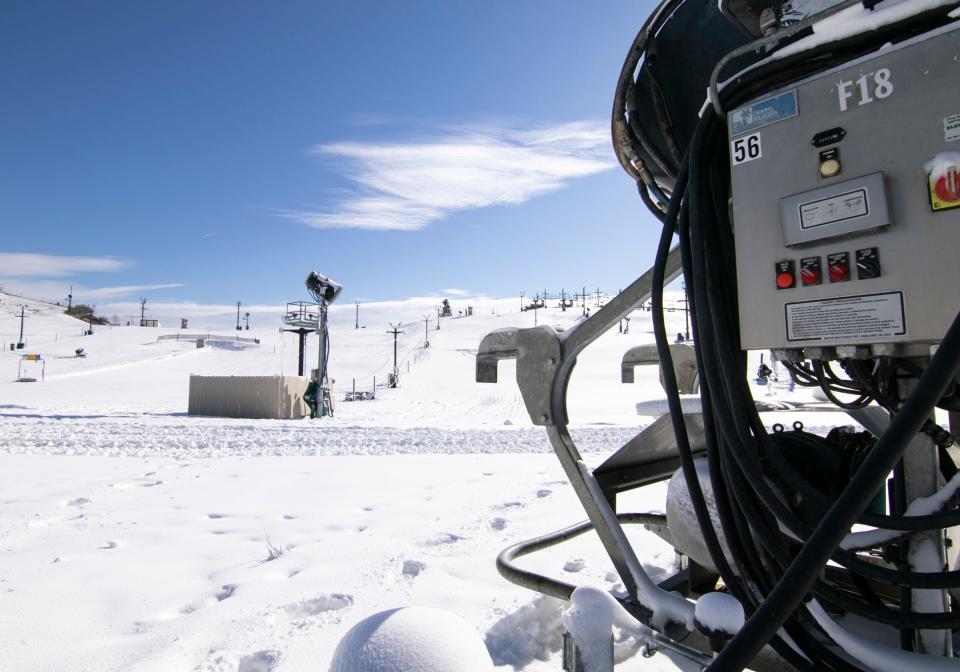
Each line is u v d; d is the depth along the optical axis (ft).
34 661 7.40
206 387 54.80
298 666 7.04
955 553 5.00
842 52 3.76
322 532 13.62
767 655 4.43
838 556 3.54
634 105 5.87
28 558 11.66
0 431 34.24
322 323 56.34
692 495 4.45
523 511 15.17
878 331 3.49
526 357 6.11
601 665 4.28
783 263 3.93
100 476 21.20
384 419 52.16
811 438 5.20
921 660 3.57
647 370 128.36
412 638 3.80
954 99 3.29
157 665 7.15
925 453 4.26
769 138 4.04
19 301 374.84
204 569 11.04
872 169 3.55
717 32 5.21
